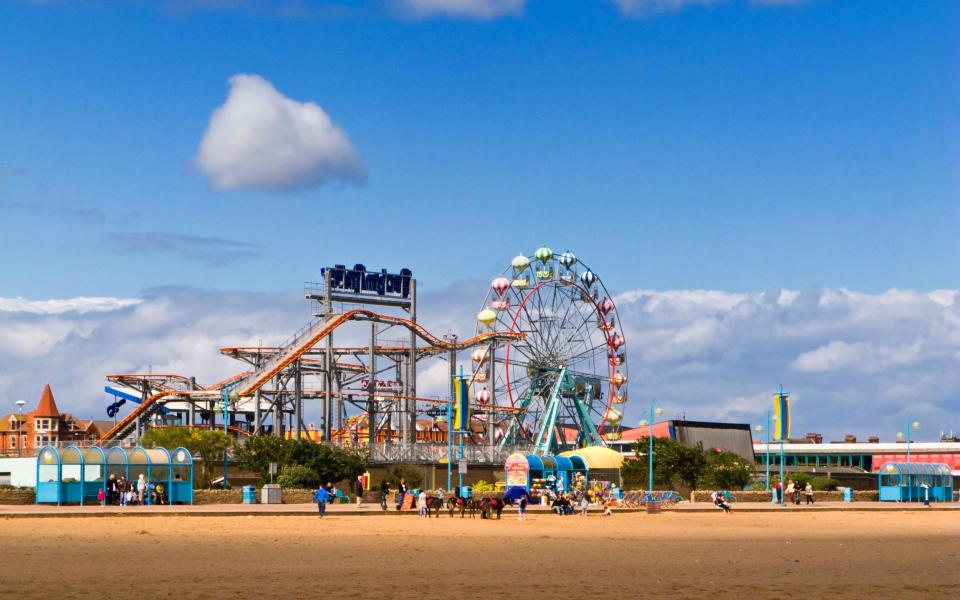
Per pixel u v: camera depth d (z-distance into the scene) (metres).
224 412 139.25
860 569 54.97
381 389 173.75
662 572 51.91
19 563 50.22
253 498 103.88
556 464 127.88
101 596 40.06
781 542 72.75
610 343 191.38
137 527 72.88
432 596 42.03
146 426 159.88
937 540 76.62
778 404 146.88
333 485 128.38
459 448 149.00
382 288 174.62
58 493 95.06
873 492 150.88
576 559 57.62
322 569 50.25
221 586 43.53
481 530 78.44
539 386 180.50
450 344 174.50
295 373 159.88
